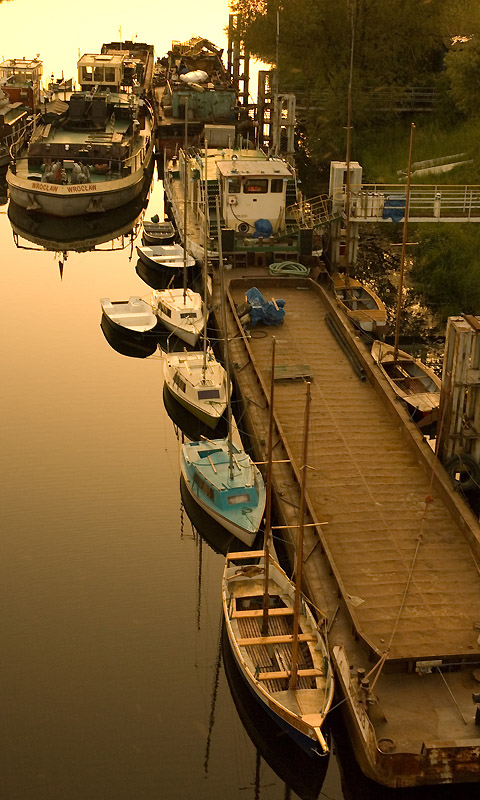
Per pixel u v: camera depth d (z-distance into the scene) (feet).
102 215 263.70
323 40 292.81
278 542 117.91
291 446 129.90
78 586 110.52
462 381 118.21
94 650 101.24
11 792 84.84
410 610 99.71
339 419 137.69
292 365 153.38
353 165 191.21
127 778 86.69
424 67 301.02
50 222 257.96
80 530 120.67
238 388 147.23
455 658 92.58
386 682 91.76
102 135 285.64
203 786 86.48
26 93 342.23
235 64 353.51
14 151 280.51
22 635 102.94
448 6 297.74
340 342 162.30
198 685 97.09
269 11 298.56
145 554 116.57
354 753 86.89
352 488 121.19
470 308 183.83
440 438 123.24
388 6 283.59
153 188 302.25
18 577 111.75
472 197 208.33
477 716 86.28
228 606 100.37
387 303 187.52
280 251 197.16
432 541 111.34
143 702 94.89
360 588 102.94
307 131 290.97
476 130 259.39
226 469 123.03
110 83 335.67
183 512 125.29
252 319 167.22
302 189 266.57
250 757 89.61
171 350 174.50
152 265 205.05
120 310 182.60
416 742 84.58
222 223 201.98
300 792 86.84
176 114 322.75
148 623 105.19
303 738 85.81
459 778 82.79
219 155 241.55
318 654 93.20
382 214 188.75
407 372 152.46
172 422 148.66
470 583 104.42
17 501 126.41
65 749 89.45
